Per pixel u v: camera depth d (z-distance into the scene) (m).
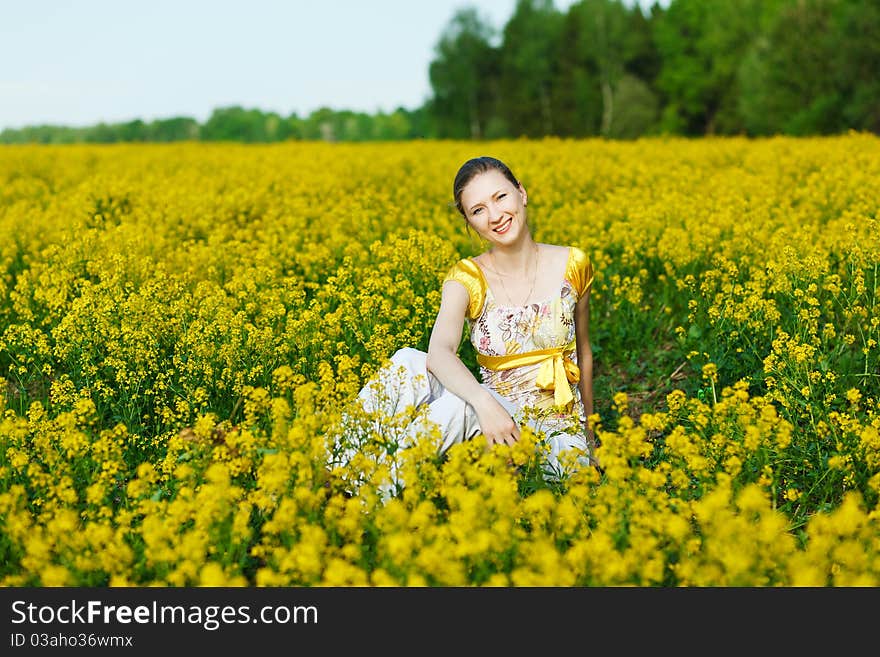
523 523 3.39
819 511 3.64
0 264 8.74
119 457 3.76
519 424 3.92
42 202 13.23
